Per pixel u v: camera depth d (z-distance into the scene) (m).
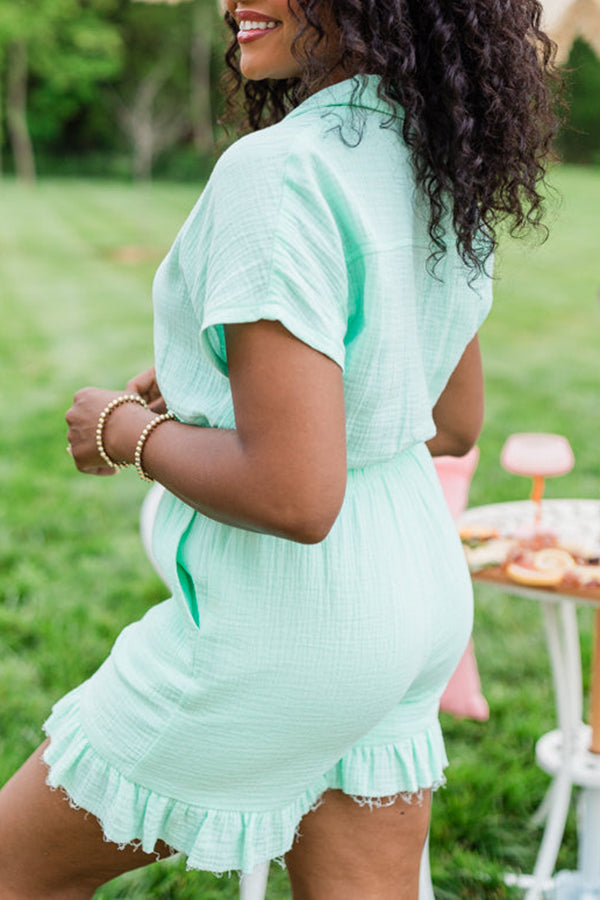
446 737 2.97
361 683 1.17
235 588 1.15
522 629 3.67
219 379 1.16
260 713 1.17
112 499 4.88
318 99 1.10
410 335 1.14
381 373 1.10
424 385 1.19
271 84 1.40
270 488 1.00
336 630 1.15
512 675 3.34
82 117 31.16
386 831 1.33
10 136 30.44
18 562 4.11
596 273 12.32
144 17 29.44
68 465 5.34
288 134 1.06
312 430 1.00
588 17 2.47
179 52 29.66
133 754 1.21
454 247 1.18
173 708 1.18
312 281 1.02
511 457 2.07
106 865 1.32
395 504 1.21
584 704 3.19
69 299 10.91
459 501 2.19
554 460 2.04
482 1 1.08
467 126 1.08
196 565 1.17
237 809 1.22
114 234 16.91
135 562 4.14
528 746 2.90
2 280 12.05
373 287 1.06
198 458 1.08
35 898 1.34
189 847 1.24
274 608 1.14
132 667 1.22
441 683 1.35
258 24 1.12
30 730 2.87
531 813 2.65
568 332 9.10
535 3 1.16
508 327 9.30
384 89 1.09
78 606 3.68
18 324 9.45
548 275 12.15
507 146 1.12
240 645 1.15
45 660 3.29
